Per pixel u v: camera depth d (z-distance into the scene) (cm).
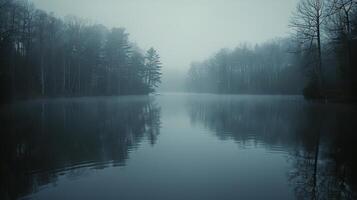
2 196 718
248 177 841
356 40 2478
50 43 4722
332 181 792
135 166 953
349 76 2639
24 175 863
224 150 1159
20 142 1301
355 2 1310
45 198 707
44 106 3253
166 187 772
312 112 2350
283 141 1294
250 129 1642
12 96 3184
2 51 3030
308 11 3112
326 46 3481
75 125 1822
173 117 2305
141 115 2456
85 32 5638
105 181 816
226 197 705
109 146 1225
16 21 3709
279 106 3250
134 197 708
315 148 1148
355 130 1480
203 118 2220
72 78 5316
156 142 1320
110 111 2816
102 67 5947
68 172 895
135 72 7038
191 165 961
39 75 4491
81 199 699
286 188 755
